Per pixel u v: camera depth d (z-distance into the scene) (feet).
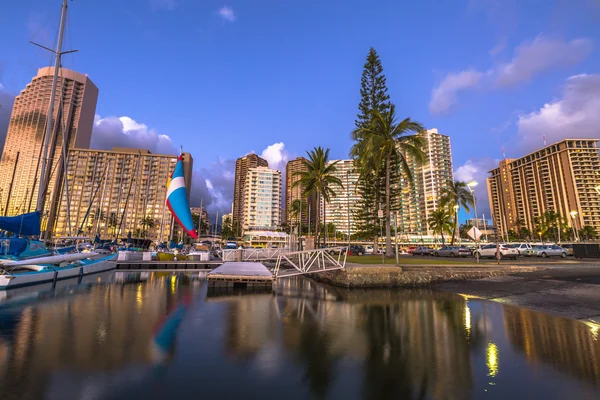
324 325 28.22
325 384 15.96
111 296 43.06
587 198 485.97
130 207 432.66
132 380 15.99
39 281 54.75
